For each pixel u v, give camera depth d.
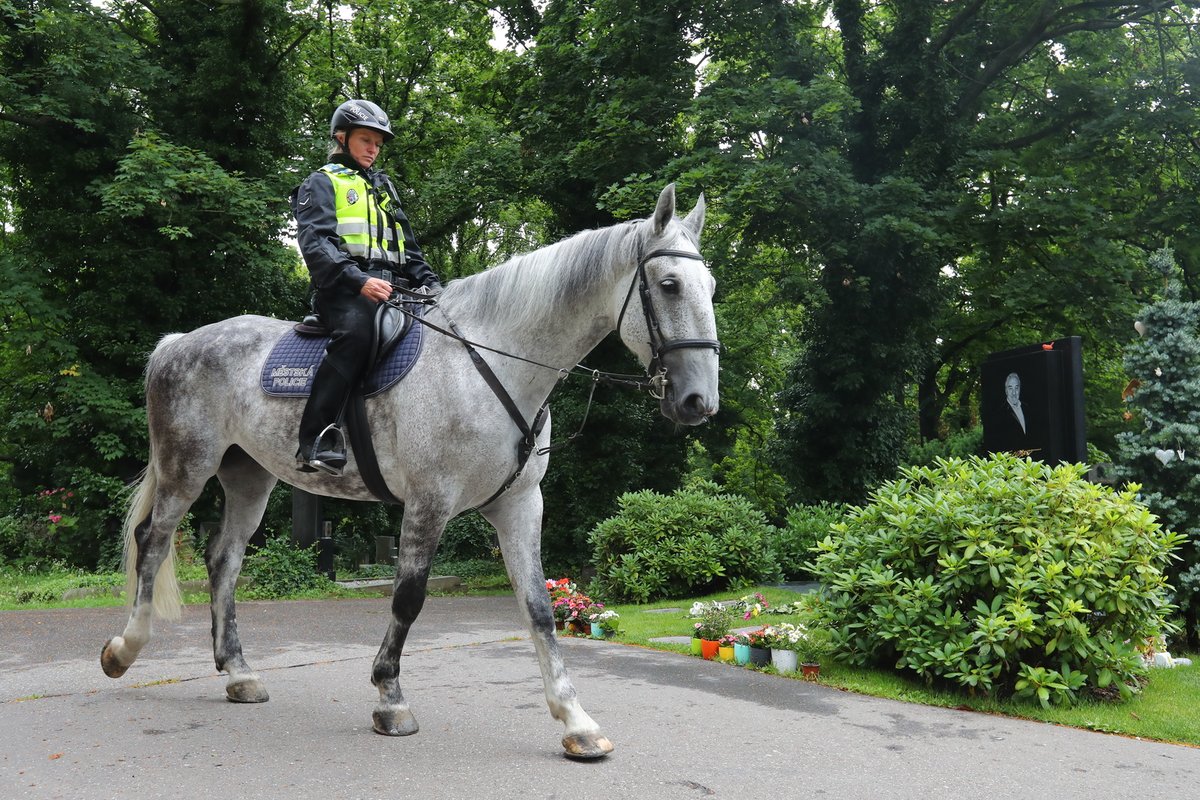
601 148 14.13
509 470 3.85
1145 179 15.95
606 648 6.68
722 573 10.57
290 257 15.86
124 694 4.64
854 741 4.05
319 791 3.16
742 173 12.70
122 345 14.28
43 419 13.87
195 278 15.05
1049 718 4.59
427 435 3.80
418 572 3.81
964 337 20.64
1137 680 5.31
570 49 14.93
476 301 4.00
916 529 5.45
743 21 14.70
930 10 15.28
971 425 24.34
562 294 3.81
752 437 24.02
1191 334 6.80
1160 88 14.99
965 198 14.16
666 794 3.22
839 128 14.66
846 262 15.06
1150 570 5.09
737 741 3.98
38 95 13.88
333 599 10.88
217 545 4.72
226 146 15.41
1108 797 3.36
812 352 16.23
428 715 4.29
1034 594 5.04
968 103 16.14
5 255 14.54
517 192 16.64
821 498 15.91
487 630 7.55
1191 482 6.41
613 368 14.84
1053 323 16.45
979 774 3.60
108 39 14.42
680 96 14.33
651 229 3.64
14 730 3.90
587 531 14.45
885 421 15.96
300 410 4.16
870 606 5.65
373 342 3.98
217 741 3.75
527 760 3.57
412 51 19.91
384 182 4.38
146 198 13.44
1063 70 17.00
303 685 4.96
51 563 13.27
